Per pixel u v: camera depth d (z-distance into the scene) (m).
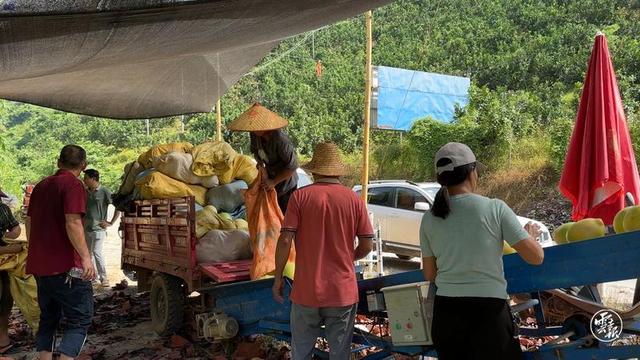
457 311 3.62
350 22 56.69
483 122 24.25
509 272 4.07
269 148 5.95
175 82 9.32
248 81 50.72
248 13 4.68
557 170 20.95
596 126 6.08
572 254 3.80
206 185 7.05
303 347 4.60
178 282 6.96
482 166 4.00
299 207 4.53
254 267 5.71
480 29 43.03
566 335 4.13
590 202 6.10
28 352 6.82
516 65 34.09
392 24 52.59
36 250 5.50
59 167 5.66
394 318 4.36
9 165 26.53
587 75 6.31
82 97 9.14
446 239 3.71
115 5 3.72
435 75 27.48
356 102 39.03
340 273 4.46
